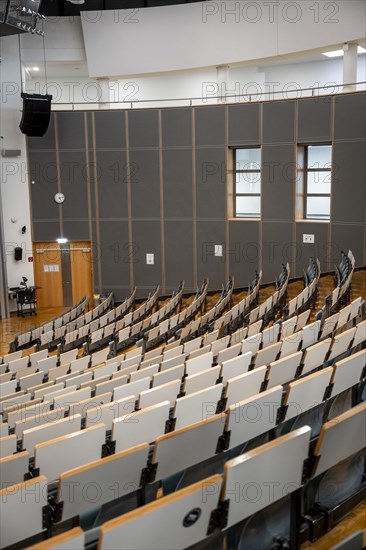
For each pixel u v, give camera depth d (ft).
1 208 46.80
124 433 10.85
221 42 43.21
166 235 47.39
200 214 46.37
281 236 43.60
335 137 40.06
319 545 8.16
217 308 32.76
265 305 27.50
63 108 55.06
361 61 48.08
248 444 10.08
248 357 15.43
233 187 46.24
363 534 5.49
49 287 50.11
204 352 19.81
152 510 6.04
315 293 27.37
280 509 8.07
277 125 42.55
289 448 7.48
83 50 47.65
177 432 8.96
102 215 48.06
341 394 11.34
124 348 32.35
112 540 5.81
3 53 45.96
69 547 5.63
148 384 15.55
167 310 37.58
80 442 10.23
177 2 43.78
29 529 7.84
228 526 7.06
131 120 46.60
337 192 40.50
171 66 45.27
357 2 37.63
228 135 44.57
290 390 10.30
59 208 48.19
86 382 18.81
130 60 45.70
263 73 51.29
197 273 47.16
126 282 48.78
